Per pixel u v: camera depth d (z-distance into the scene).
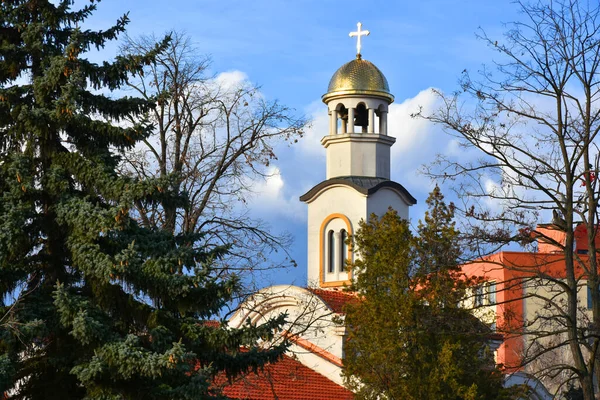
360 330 33.28
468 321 30.22
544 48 27.75
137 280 22.59
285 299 43.00
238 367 24.66
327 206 52.59
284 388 38.31
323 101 54.00
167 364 21.06
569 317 27.31
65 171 23.30
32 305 22.25
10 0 24.20
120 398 21.66
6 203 22.25
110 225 22.03
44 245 23.47
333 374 40.56
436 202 32.88
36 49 23.69
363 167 52.75
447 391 31.59
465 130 27.84
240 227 35.84
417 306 32.09
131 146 24.17
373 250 34.03
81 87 23.55
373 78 53.16
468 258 28.56
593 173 28.00
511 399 34.12
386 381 32.06
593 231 28.16
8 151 23.28
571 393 46.28
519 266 28.77
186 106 36.06
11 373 21.27
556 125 27.81
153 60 25.12
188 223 34.72
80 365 21.72
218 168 36.44
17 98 23.52
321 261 52.28
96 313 22.11
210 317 24.14
